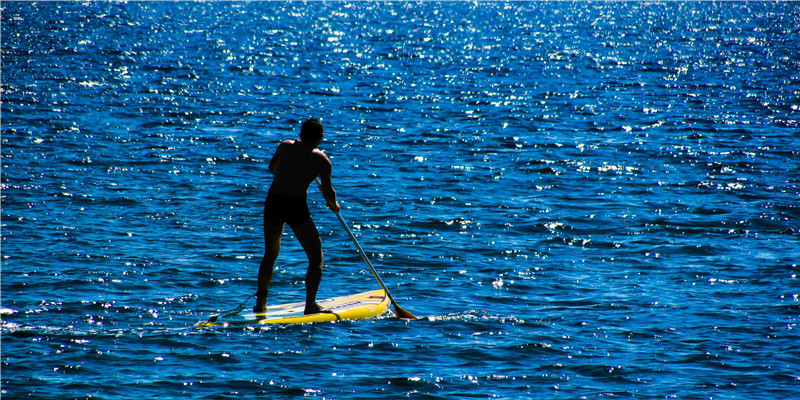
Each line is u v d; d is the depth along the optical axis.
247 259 36.09
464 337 26.42
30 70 124.06
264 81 123.75
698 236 41.72
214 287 31.94
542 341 26.14
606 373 23.56
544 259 37.25
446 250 38.47
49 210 44.78
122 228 41.28
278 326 26.88
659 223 44.44
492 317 28.70
